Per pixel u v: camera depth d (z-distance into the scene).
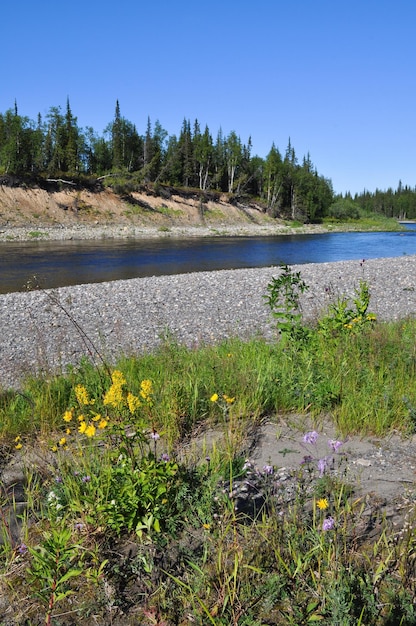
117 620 2.67
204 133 97.06
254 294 17.05
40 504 3.66
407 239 61.56
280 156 107.31
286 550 2.96
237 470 3.96
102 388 6.11
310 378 5.59
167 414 4.92
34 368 8.50
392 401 5.25
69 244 44.62
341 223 106.75
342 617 2.45
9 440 5.07
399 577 2.76
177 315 13.80
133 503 3.12
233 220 81.81
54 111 79.12
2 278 23.86
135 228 64.69
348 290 17.44
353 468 4.04
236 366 6.33
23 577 2.97
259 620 2.57
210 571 2.89
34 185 63.50
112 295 17.02
